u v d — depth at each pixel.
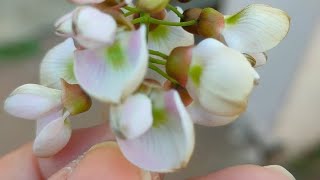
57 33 0.10
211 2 0.28
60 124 0.12
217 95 0.10
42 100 0.11
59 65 0.12
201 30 0.11
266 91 0.35
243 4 0.27
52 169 0.14
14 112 0.12
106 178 0.11
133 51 0.09
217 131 0.38
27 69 0.42
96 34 0.09
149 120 0.09
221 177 0.13
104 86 0.09
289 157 0.37
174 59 0.10
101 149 0.11
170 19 0.12
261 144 0.37
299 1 0.31
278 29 0.11
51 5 0.44
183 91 0.10
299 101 0.35
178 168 0.10
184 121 0.09
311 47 0.33
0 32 0.44
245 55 0.11
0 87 0.41
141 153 0.10
